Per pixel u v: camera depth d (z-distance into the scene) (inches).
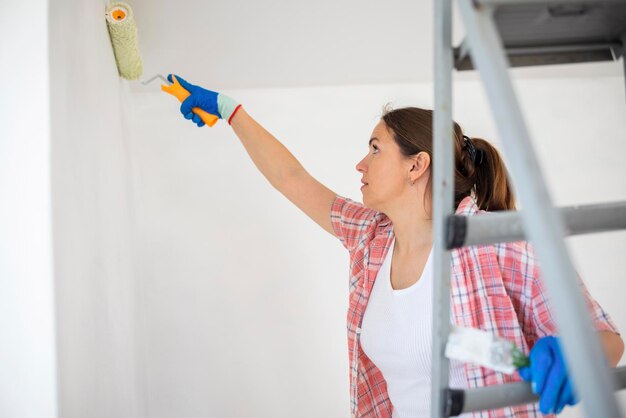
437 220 45.4
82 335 58.7
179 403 106.3
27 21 51.8
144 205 109.5
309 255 111.1
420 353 63.7
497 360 47.5
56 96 53.5
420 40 105.3
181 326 107.9
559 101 121.3
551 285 31.3
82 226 60.7
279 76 111.4
